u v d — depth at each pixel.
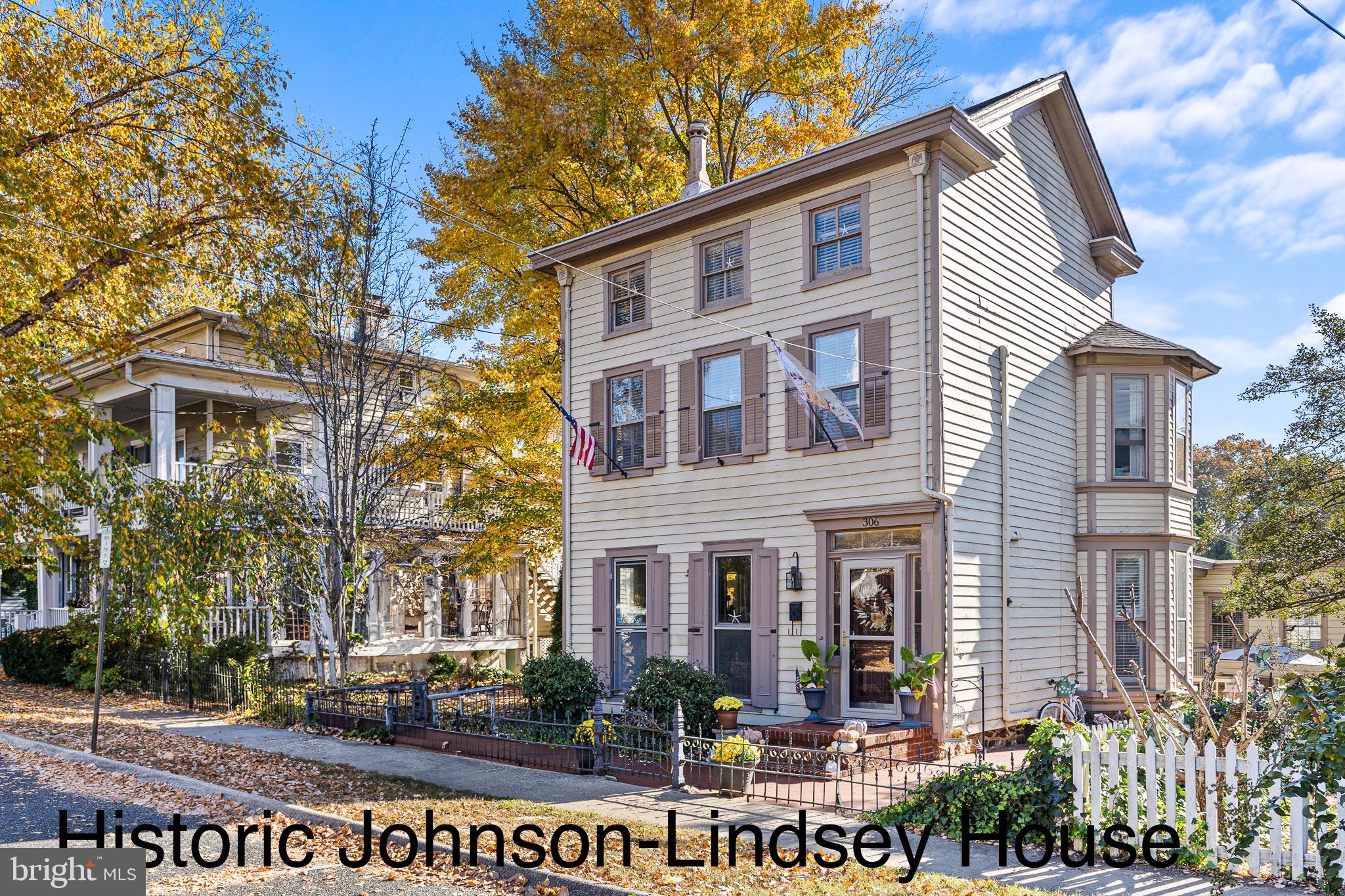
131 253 18.53
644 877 7.37
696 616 16.39
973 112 15.45
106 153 18.86
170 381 22.50
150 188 19.41
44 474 18.05
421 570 23.77
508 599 28.31
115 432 19.91
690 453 16.77
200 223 19.53
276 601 20.80
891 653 14.10
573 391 19.03
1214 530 31.78
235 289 19.53
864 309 14.74
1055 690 15.84
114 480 19.27
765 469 15.76
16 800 10.55
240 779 11.72
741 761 11.05
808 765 12.19
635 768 11.98
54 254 19.12
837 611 14.80
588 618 18.31
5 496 19.31
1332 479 18.58
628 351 18.06
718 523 16.28
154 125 18.70
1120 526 17.39
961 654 13.76
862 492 14.48
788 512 15.38
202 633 20.03
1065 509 17.17
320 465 22.30
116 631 20.84
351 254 19.48
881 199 14.71
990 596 14.59
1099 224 19.72
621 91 21.34
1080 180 19.08
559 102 21.19
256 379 23.55
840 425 14.84
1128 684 16.92
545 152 21.66
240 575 19.78
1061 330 17.94
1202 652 22.89
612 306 18.53
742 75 22.73
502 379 23.12
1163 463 17.59
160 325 25.02
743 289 16.36
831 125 23.30
